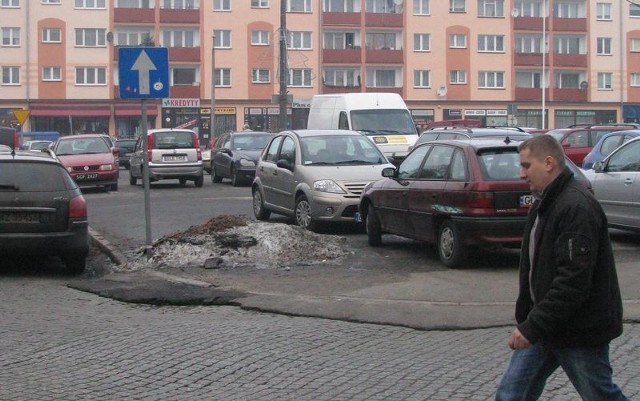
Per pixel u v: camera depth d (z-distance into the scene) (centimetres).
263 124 6925
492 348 862
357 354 845
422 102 7038
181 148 3130
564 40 7231
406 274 1259
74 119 6762
